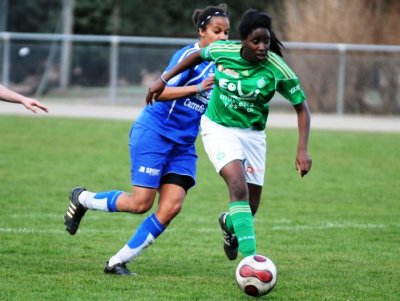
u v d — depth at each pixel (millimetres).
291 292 18719
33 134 56188
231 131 19453
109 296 17750
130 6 106125
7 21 106500
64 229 26781
